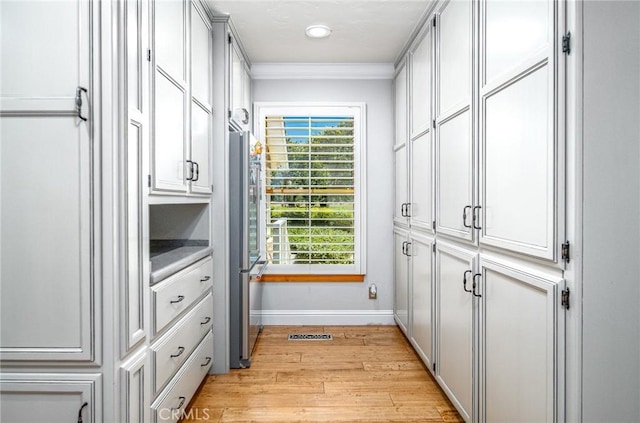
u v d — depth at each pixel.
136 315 1.39
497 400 1.53
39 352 1.25
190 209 2.48
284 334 3.32
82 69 1.25
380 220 3.55
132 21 1.38
